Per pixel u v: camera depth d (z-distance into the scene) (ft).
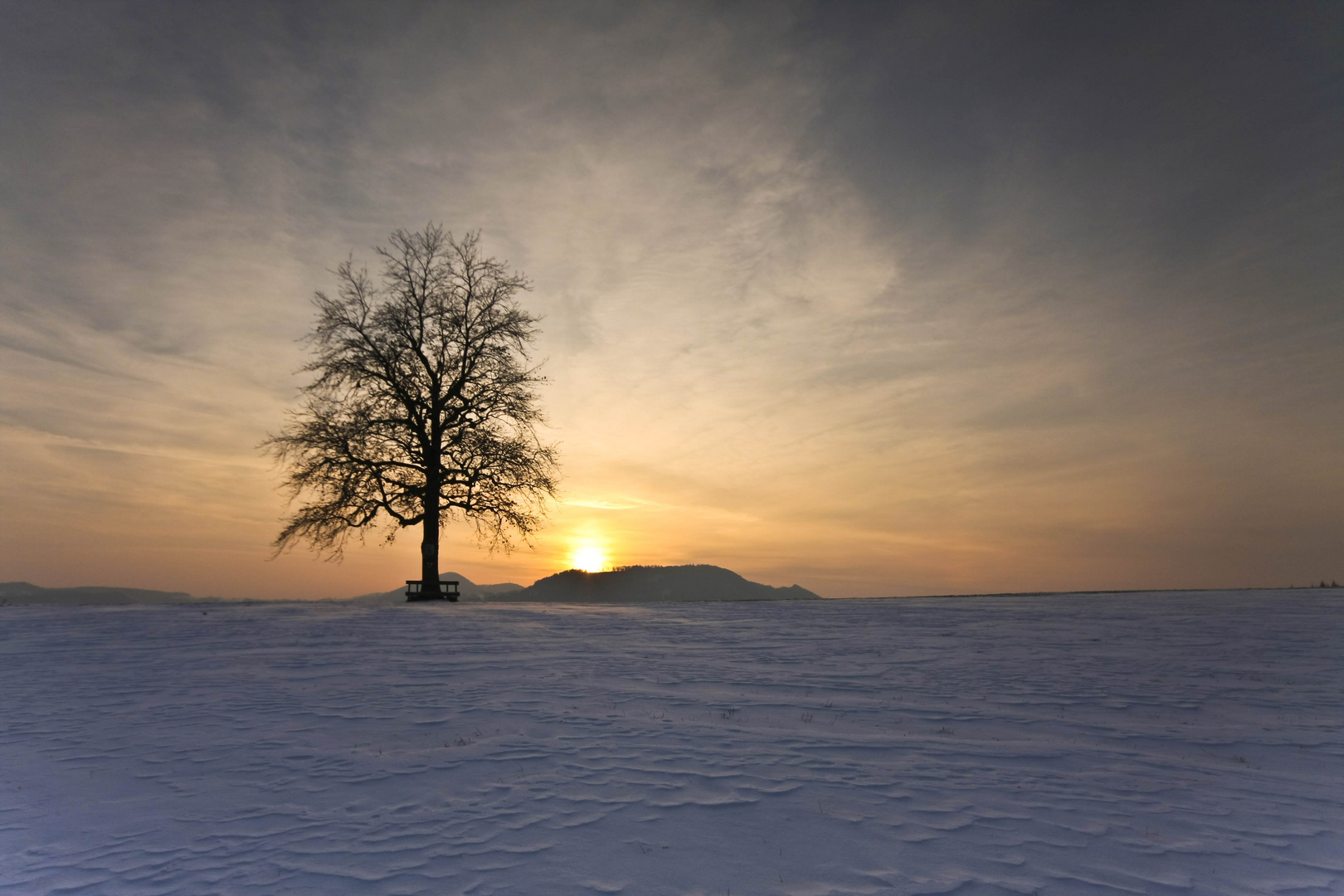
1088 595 104.27
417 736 23.43
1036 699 28.68
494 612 76.54
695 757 20.80
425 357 103.96
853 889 12.77
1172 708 26.89
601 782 18.56
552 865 13.83
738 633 53.98
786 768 19.66
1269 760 20.57
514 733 23.67
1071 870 13.52
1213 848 14.51
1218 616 61.31
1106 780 18.76
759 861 13.94
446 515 104.99
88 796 18.12
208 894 12.87
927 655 40.83
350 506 97.81
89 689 31.58
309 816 16.62
